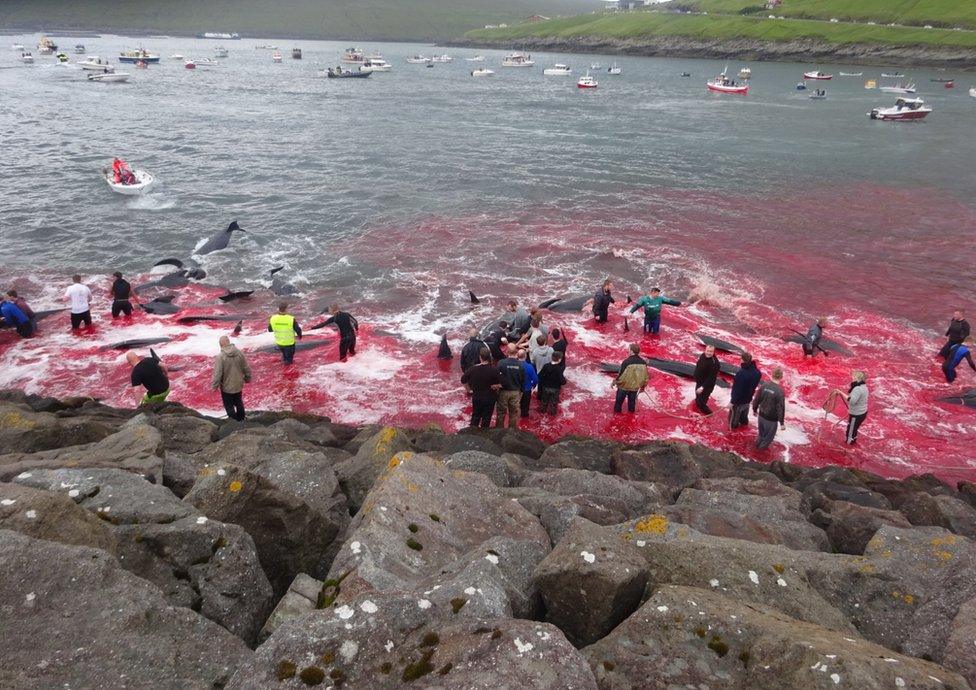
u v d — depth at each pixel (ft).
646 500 28.60
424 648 13.05
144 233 86.99
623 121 204.95
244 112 203.82
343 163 132.77
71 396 46.24
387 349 56.34
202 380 50.31
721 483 31.63
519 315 56.03
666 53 619.26
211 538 17.56
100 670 12.76
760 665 13.64
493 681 12.07
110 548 16.66
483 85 338.75
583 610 16.24
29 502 15.98
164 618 14.25
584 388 50.42
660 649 14.28
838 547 26.25
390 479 21.59
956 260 80.38
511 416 42.70
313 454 26.25
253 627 16.99
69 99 223.30
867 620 18.03
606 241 86.99
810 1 583.99
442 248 83.82
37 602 13.67
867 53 472.03
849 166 136.26
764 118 215.51
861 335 60.23
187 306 65.16
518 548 18.81
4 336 57.31
